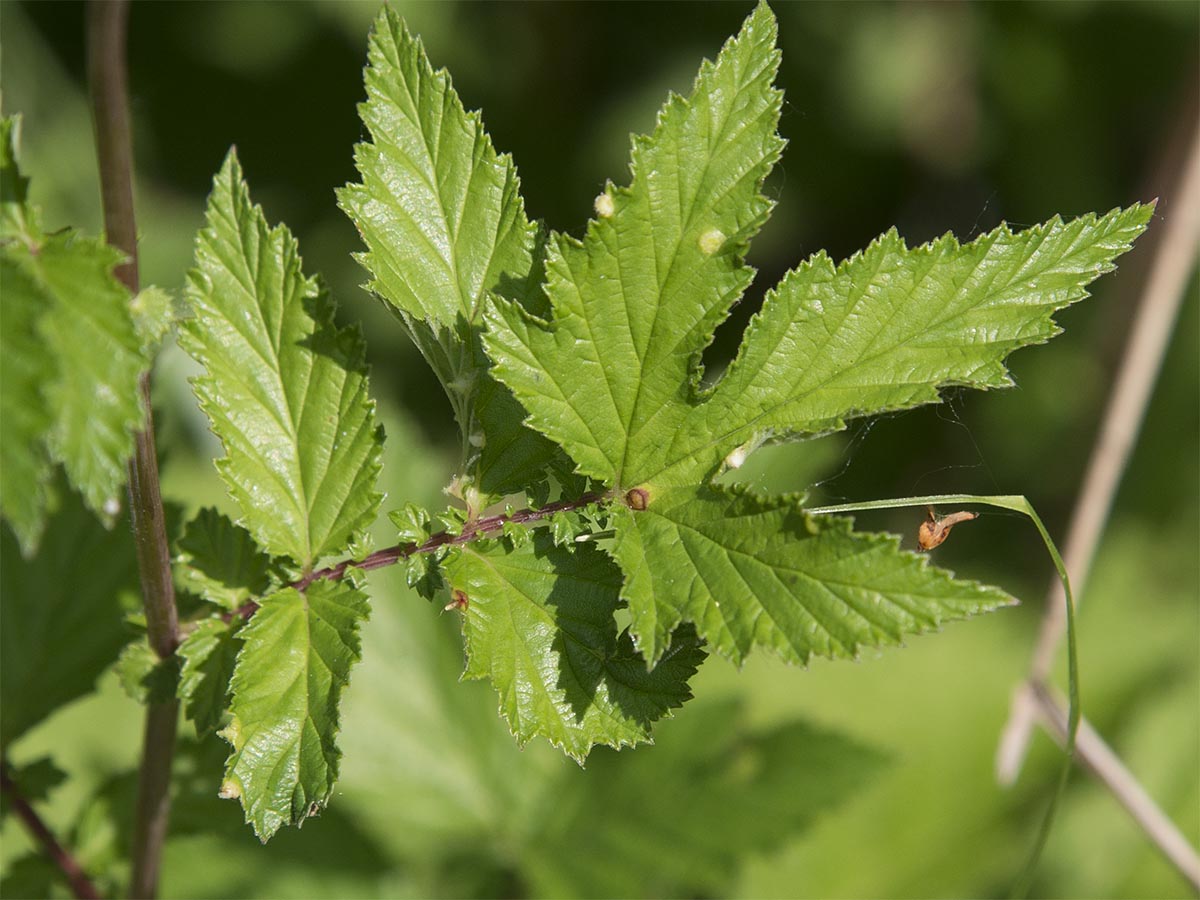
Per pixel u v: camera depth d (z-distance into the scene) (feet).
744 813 2.06
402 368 3.39
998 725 2.54
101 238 1.62
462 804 2.10
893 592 1.64
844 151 3.44
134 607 1.89
